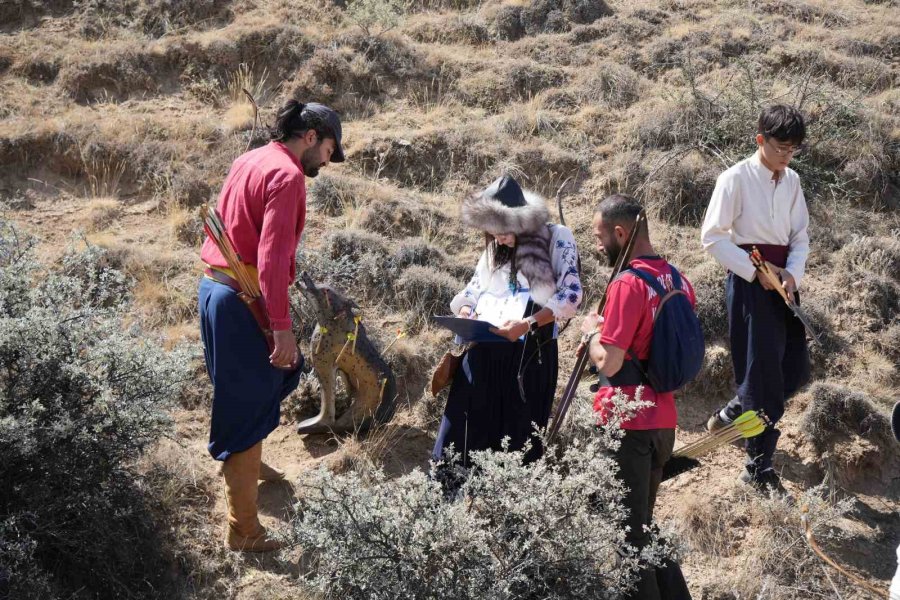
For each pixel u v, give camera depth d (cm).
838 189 677
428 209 629
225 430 381
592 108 740
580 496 343
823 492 477
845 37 855
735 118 693
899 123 723
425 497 346
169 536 399
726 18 874
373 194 634
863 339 565
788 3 927
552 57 815
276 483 439
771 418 449
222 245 367
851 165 683
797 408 520
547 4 877
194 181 624
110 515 380
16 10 777
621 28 850
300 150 383
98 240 573
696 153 687
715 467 482
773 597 410
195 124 680
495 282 423
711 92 743
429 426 491
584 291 581
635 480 360
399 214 619
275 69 752
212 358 385
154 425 396
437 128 701
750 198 443
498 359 409
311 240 594
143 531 390
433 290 558
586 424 365
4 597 330
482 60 802
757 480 462
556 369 420
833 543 442
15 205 607
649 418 358
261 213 369
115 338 395
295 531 352
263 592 380
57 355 377
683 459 386
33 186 625
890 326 572
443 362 425
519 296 414
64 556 371
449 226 626
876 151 691
